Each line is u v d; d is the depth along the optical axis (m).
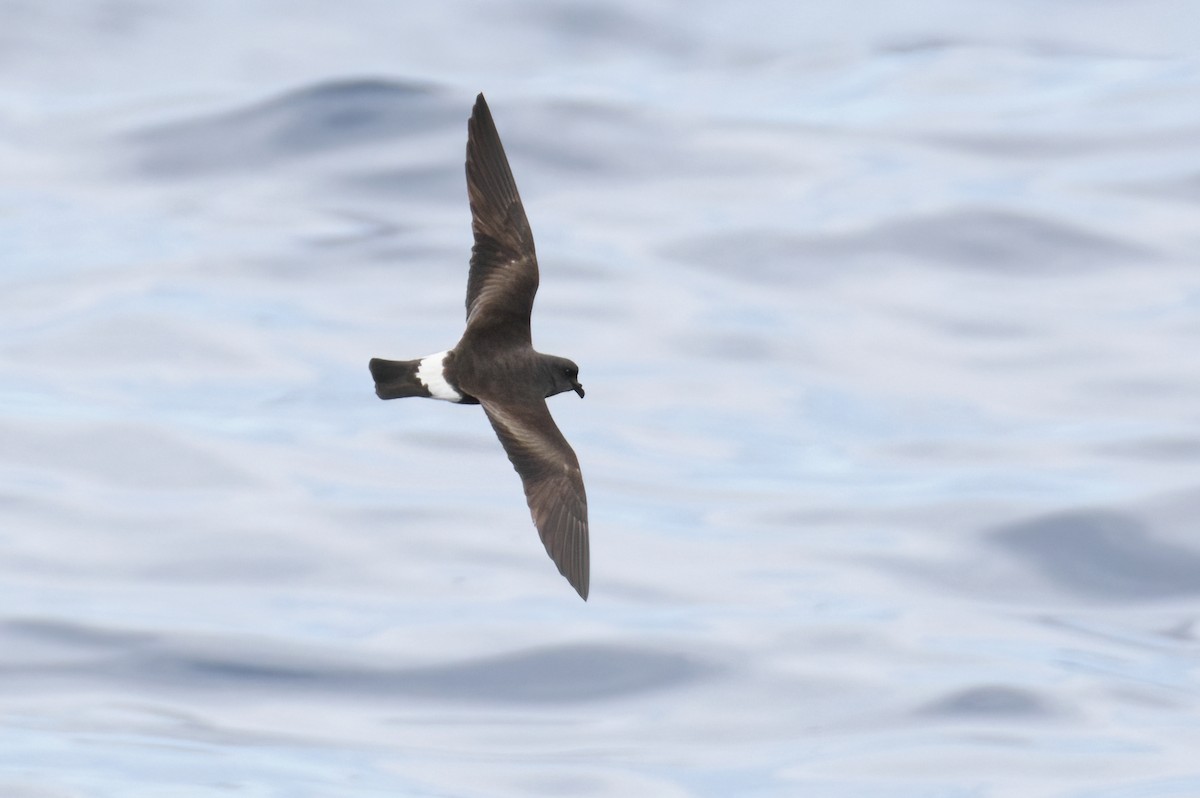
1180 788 11.99
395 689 13.42
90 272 21.59
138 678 13.46
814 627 14.32
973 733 12.77
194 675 13.50
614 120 25.77
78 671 13.50
